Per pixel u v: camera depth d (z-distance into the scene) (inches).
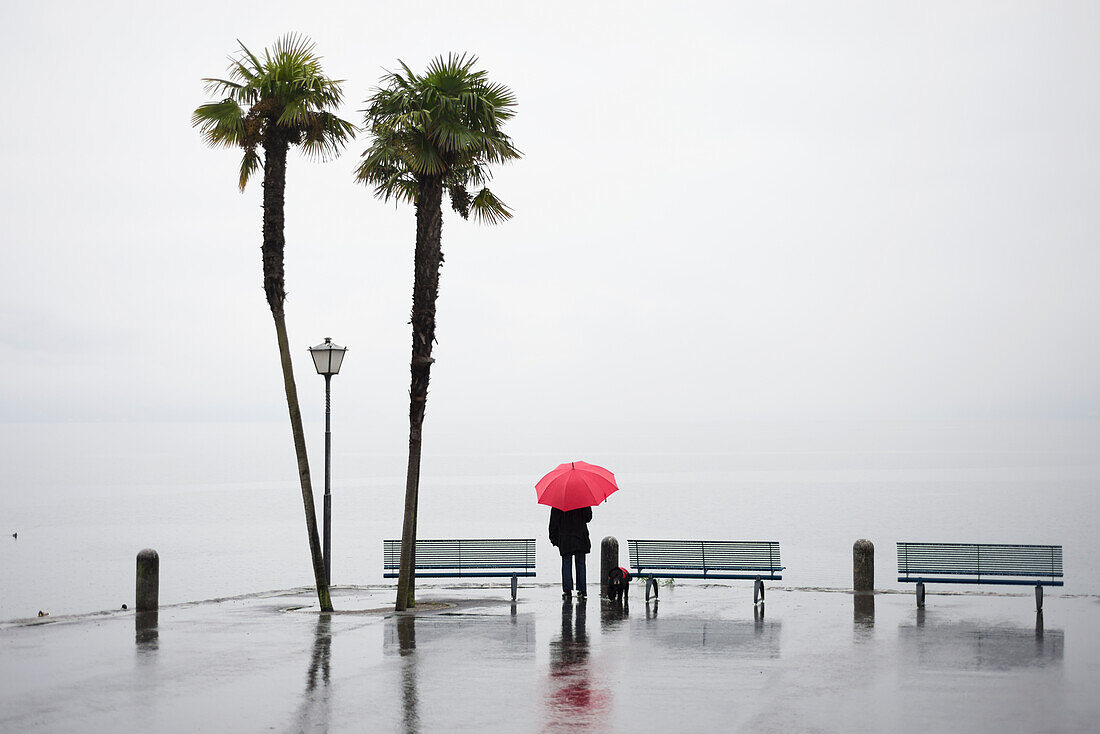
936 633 679.7
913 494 5093.5
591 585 949.8
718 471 7716.5
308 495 807.7
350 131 836.0
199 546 3021.7
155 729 460.4
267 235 805.2
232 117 790.5
